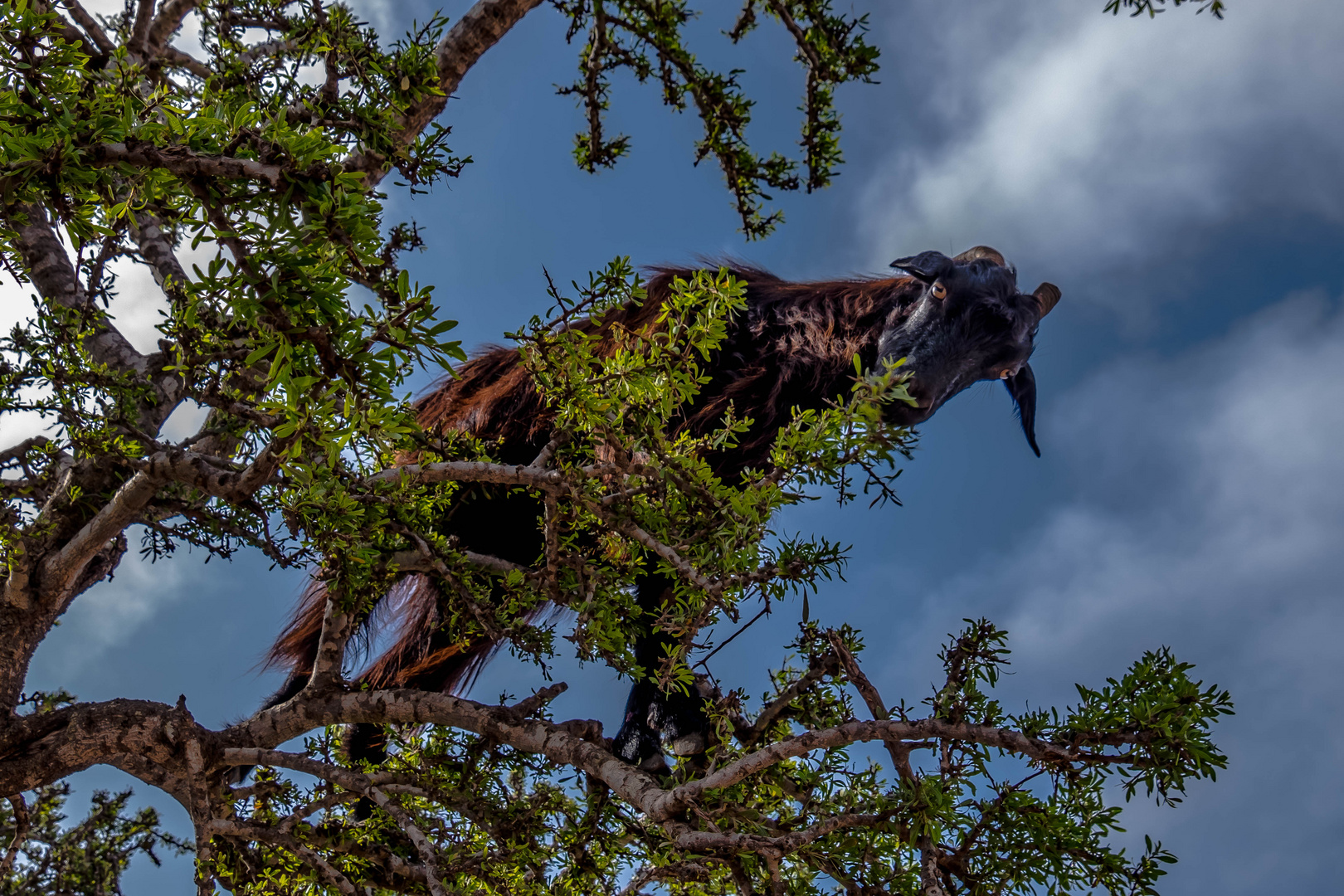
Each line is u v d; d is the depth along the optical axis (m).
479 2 3.87
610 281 2.03
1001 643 2.24
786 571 2.28
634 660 2.63
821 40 4.12
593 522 2.86
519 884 2.98
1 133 1.35
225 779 3.38
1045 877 2.19
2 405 2.68
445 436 2.95
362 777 3.09
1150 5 2.57
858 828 2.33
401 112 2.03
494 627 2.86
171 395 4.16
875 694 2.31
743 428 2.56
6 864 3.51
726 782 2.18
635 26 3.92
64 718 3.10
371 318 1.40
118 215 1.47
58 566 3.23
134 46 4.65
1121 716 1.98
